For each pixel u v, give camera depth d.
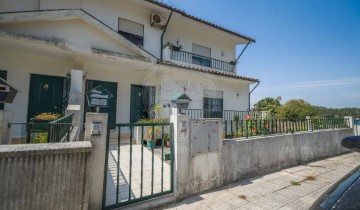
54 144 2.51
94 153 2.94
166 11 10.66
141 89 9.94
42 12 6.38
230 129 6.01
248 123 6.07
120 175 4.44
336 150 8.84
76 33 7.05
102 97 7.31
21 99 7.31
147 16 10.59
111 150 6.15
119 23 9.80
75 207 2.54
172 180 3.84
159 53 10.91
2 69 7.09
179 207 3.55
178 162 3.83
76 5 8.67
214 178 4.50
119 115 9.21
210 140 4.48
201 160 4.26
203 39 13.29
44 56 7.73
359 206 1.52
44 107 7.71
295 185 4.86
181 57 11.66
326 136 8.41
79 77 6.89
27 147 2.30
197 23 11.97
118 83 9.27
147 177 4.43
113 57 7.73
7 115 3.31
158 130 7.05
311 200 4.03
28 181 2.27
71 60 8.14
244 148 5.27
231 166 4.90
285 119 7.21
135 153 5.95
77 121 5.80
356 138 2.05
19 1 7.67
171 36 11.77
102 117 3.04
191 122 4.14
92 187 2.90
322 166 6.76
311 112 17.94
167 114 9.41
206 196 4.04
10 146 2.26
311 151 7.57
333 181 5.21
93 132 2.93
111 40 7.83
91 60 8.18
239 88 12.88
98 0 9.16
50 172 2.40
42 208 2.34
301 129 7.80
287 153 6.57
